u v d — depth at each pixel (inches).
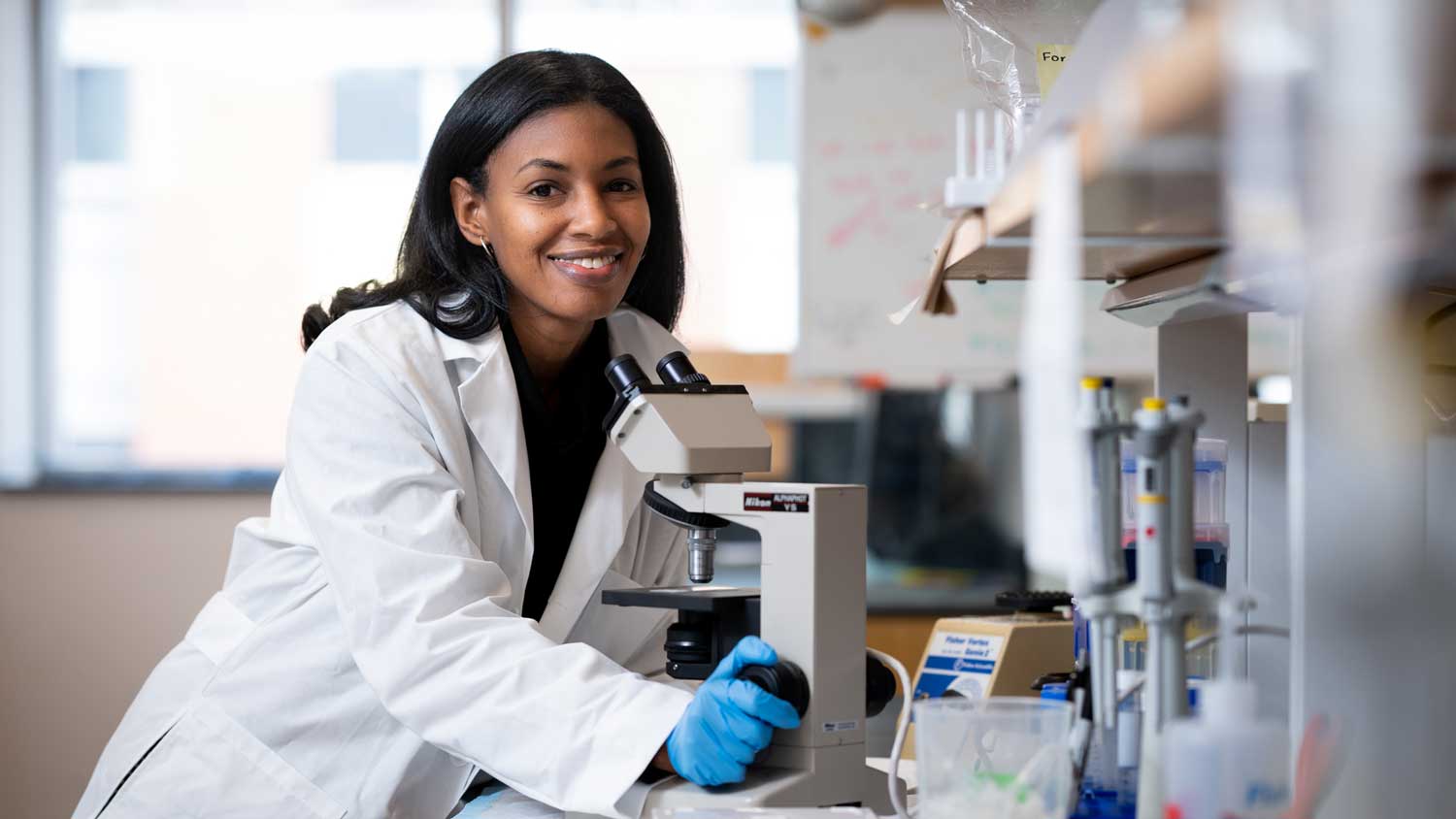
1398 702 38.5
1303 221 34.3
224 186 143.7
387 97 144.2
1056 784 38.6
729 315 154.0
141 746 64.8
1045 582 139.6
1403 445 38.5
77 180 142.3
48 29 139.9
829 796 49.9
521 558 64.3
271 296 144.3
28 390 137.9
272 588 66.2
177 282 143.6
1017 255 50.8
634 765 49.2
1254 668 47.9
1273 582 58.8
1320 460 38.8
